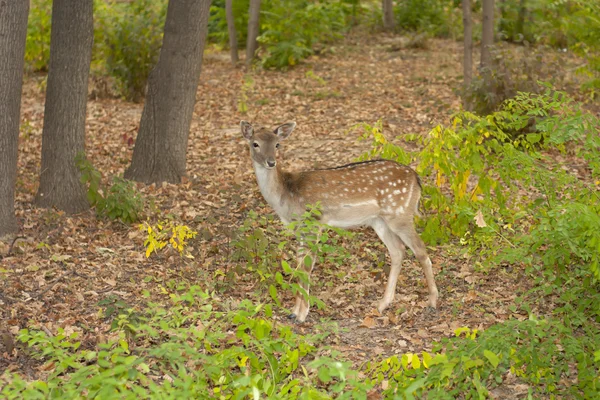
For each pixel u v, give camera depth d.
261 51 22.98
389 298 8.71
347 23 28.23
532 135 8.42
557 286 7.49
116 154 14.77
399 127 15.76
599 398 6.01
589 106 16.28
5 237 9.91
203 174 13.27
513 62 14.38
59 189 11.23
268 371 6.27
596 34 17.81
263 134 8.73
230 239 10.15
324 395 5.47
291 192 8.75
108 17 20.64
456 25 26.72
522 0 23.16
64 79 10.98
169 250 9.80
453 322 8.22
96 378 4.90
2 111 9.70
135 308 8.14
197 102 18.78
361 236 10.59
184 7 12.37
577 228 6.82
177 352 5.38
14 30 9.69
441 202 10.06
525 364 6.78
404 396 5.46
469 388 6.27
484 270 9.20
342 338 7.99
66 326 7.85
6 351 7.27
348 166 8.97
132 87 19.45
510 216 9.80
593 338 6.96
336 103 18.09
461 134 9.98
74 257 9.60
